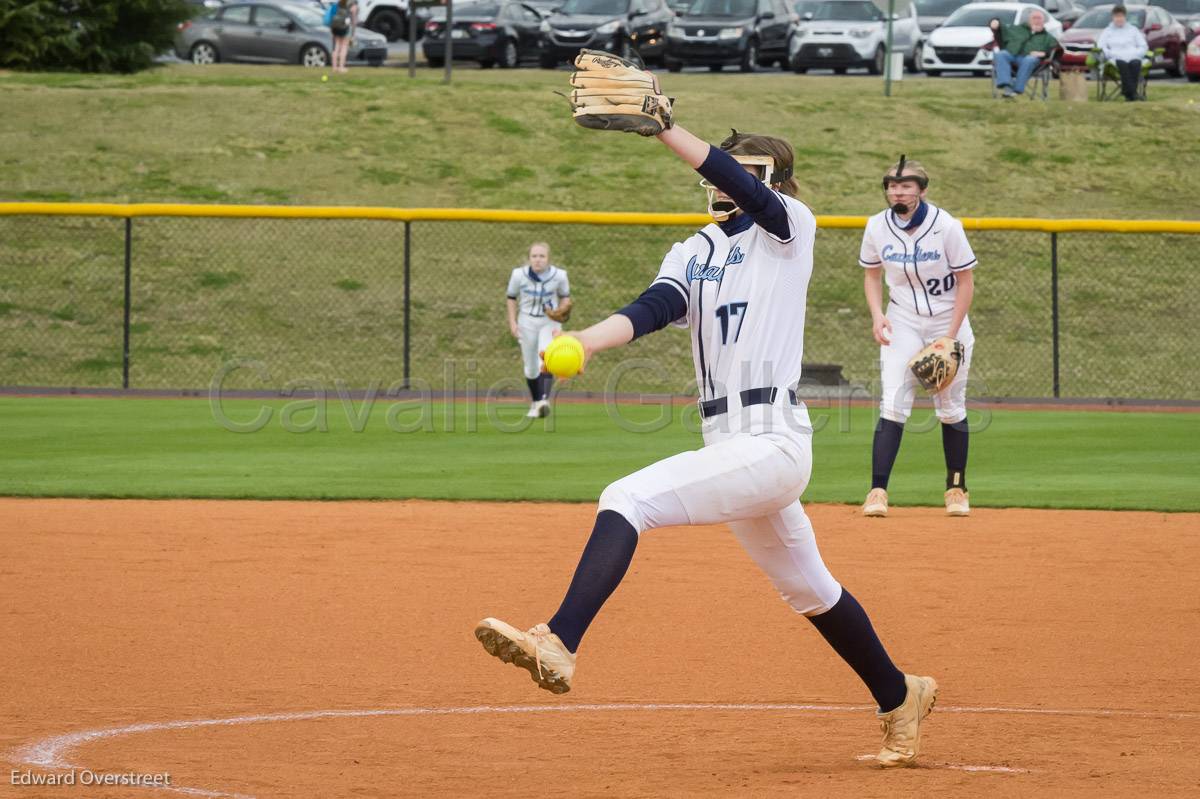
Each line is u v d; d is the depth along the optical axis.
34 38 123.50
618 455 52.22
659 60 138.88
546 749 17.89
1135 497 42.97
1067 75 119.69
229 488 43.53
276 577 30.41
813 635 25.58
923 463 51.44
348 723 19.30
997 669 23.14
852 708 20.55
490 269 89.94
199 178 100.38
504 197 99.81
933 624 26.50
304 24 142.12
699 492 15.84
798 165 105.25
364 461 50.38
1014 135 111.50
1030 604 28.33
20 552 32.97
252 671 22.48
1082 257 92.44
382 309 85.06
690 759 17.36
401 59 150.25
